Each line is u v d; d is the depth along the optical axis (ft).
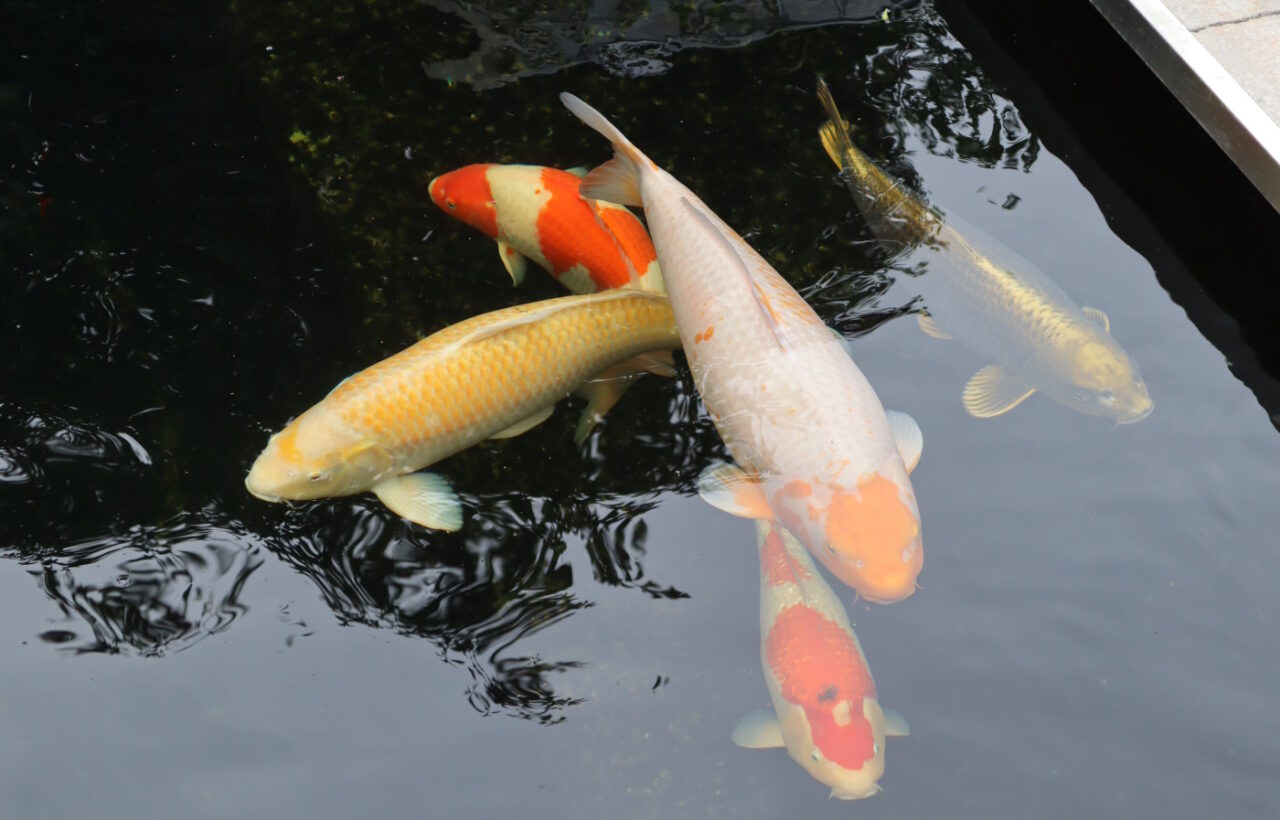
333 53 12.98
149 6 13.37
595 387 11.87
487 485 11.66
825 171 12.65
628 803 10.95
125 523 11.55
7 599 11.37
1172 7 12.68
